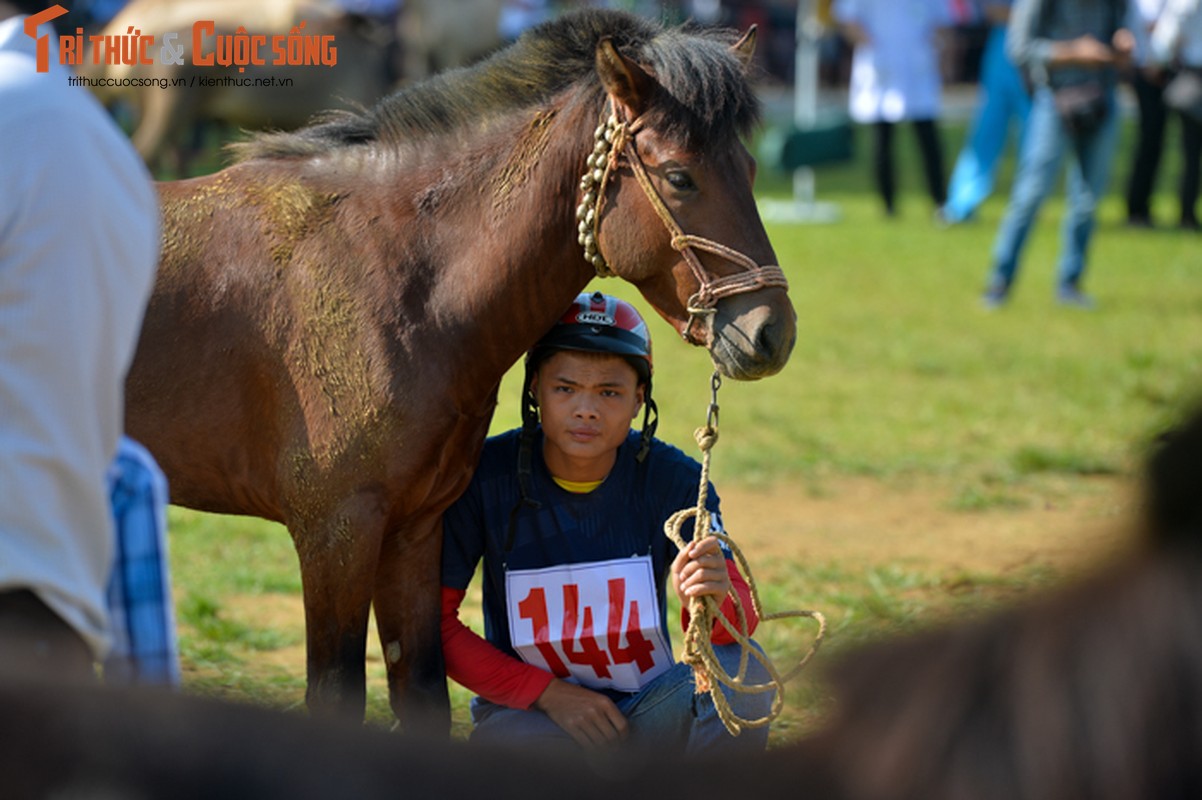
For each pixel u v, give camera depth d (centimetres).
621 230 554
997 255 1850
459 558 606
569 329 569
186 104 1786
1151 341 1688
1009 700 169
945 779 168
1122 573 170
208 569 968
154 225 363
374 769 183
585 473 590
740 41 597
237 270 571
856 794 173
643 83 540
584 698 583
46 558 338
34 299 329
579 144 559
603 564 588
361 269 563
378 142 592
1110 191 3070
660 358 1602
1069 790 163
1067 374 1527
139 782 178
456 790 183
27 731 182
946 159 3425
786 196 2867
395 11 2662
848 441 1291
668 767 187
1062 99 1752
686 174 540
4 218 329
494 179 568
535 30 588
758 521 1084
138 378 574
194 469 587
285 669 795
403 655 602
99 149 343
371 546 559
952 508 1127
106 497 354
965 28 4353
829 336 1695
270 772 180
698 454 1231
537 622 591
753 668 589
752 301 544
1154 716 162
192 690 196
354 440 555
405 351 556
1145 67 2188
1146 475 171
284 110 1834
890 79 2548
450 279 563
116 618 380
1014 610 177
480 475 601
